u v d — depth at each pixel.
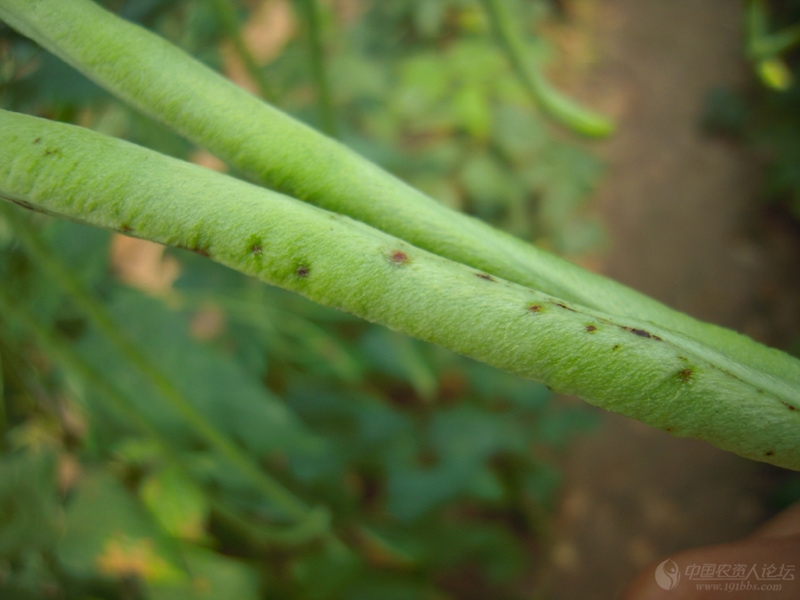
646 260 0.49
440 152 0.43
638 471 0.38
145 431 0.18
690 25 0.66
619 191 0.53
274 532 0.23
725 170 0.54
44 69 0.14
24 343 0.18
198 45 0.23
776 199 0.51
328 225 0.07
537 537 0.34
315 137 0.08
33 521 0.17
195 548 0.20
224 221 0.07
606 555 0.35
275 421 0.22
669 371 0.07
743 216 0.52
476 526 0.29
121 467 0.20
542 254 0.08
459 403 0.31
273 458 0.27
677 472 0.38
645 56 0.63
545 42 0.57
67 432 0.18
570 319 0.07
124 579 0.18
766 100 0.55
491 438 0.30
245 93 0.08
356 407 0.28
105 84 0.08
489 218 0.43
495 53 0.48
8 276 0.17
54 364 0.18
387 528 0.27
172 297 0.24
